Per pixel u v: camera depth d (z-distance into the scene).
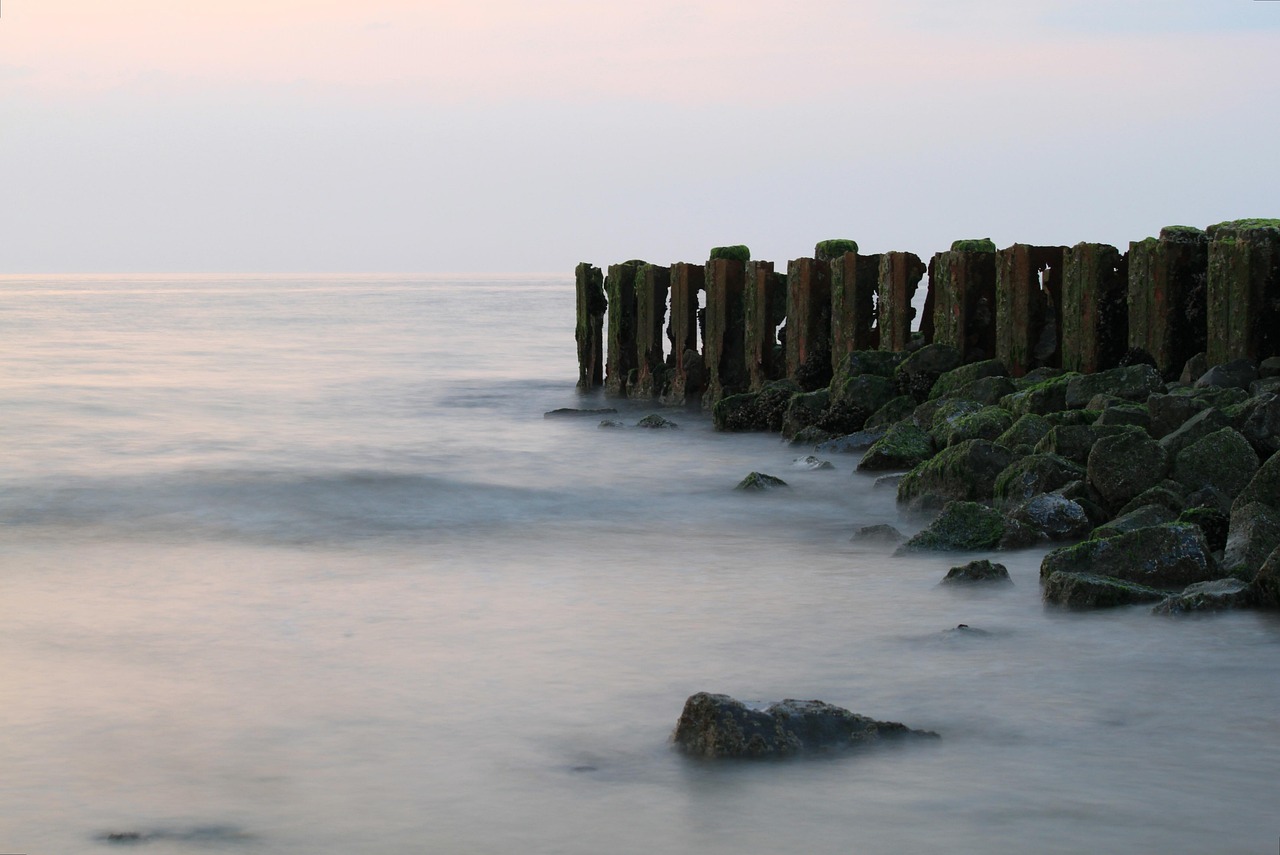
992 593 10.22
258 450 20.25
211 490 16.05
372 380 34.50
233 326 67.44
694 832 5.95
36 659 8.87
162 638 9.37
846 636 9.17
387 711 7.67
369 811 6.26
